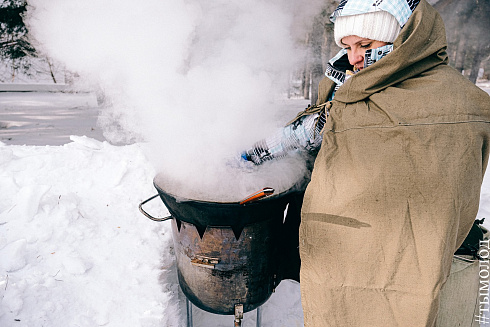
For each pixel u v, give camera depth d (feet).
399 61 2.80
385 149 2.82
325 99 3.81
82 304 4.78
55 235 5.69
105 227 6.23
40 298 4.65
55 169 7.39
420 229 2.75
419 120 2.78
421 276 2.75
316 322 3.15
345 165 2.97
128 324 4.66
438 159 2.71
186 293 4.46
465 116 2.78
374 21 2.94
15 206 5.95
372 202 2.83
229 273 4.08
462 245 3.57
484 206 8.75
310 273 3.17
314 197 3.12
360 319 2.97
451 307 3.53
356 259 2.92
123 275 5.37
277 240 4.31
